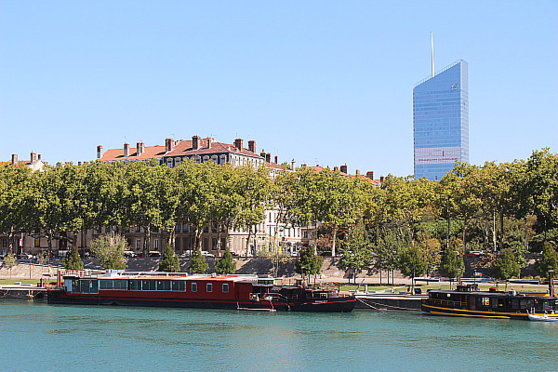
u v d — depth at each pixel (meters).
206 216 169.00
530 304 107.44
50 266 168.12
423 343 89.00
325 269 158.62
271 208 191.25
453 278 131.38
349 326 101.62
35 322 106.25
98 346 87.62
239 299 120.94
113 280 128.62
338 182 169.75
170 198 166.25
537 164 147.62
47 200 175.62
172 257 154.75
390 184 193.12
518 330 98.19
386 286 136.38
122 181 172.75
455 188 160.75
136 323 105.12
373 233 165.38
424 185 184.00
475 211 158.50
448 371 75.56
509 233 162.62
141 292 126.88
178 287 124.88
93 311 120.00
